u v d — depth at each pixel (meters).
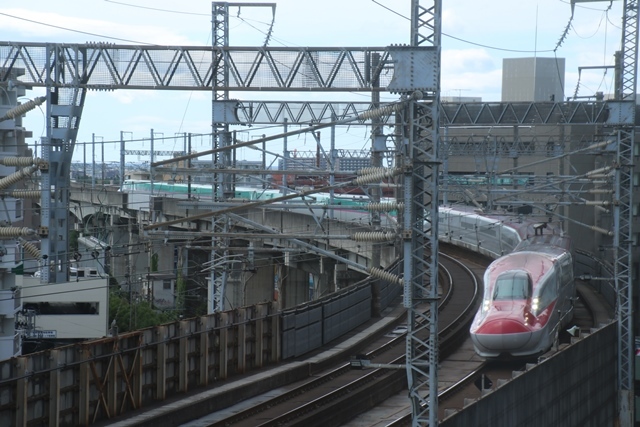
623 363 70.81
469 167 136.75
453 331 69.50
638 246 115.94
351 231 88.12
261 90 53.81
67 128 53.69
